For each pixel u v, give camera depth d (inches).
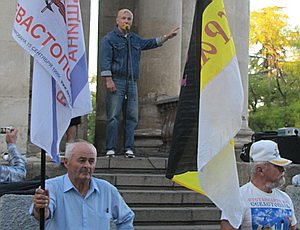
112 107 518.6
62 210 239.1
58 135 243.8
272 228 241.4
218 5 243.0
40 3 244.7
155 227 430.9
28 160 442.6
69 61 247.1
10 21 445.1
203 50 241.4
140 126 593.6
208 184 240.1
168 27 604.4
